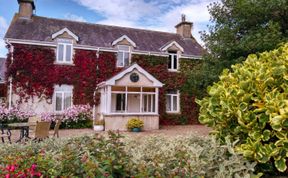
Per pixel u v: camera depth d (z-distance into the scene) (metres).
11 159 3.16
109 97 15.78
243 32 9.93
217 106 4.41
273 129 3.76
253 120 3.88
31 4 18.25
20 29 16.83
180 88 19.94
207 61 10.70
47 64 16.67
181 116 19.89
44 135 9.17
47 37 16.94
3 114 15.20
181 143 4.76
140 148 4.40
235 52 9.40
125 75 16.17
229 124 4.34
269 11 8.99
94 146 3.45
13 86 15.98
